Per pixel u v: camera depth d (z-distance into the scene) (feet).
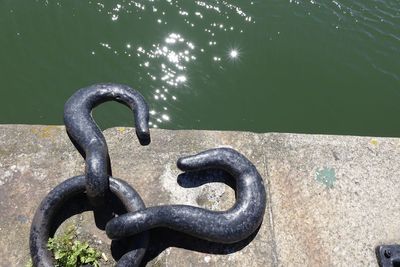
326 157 4.03
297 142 4.11
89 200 3.62
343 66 7.56
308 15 8.04
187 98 6.88
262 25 7.71
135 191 3.53
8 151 3.88
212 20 7.59
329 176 3.93
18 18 7.19
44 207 3.39
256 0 7.94
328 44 7.77
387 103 7.29
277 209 3.74
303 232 3.66
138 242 3.33
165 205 3.42
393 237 3.69
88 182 3.44
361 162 4.03
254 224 3.51
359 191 3.88
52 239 3.38
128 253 3.31
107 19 7.34
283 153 4.03
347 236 3.67
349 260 3.58
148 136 3.99
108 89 4.04
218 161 3.70
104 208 3.64
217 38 7.47
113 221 3.29
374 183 3.93
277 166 3.95
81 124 3.81
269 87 7.13
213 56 7.28
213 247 3.55
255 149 4.04
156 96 6.83
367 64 7.65
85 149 3.72
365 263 3.58
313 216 3.73
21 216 3.58
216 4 7.73
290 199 3.79
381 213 3.79
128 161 3.88
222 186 3.81
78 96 3.97
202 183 3.81
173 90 6.91
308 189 3.85
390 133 6.97
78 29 7.23
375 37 8.01
